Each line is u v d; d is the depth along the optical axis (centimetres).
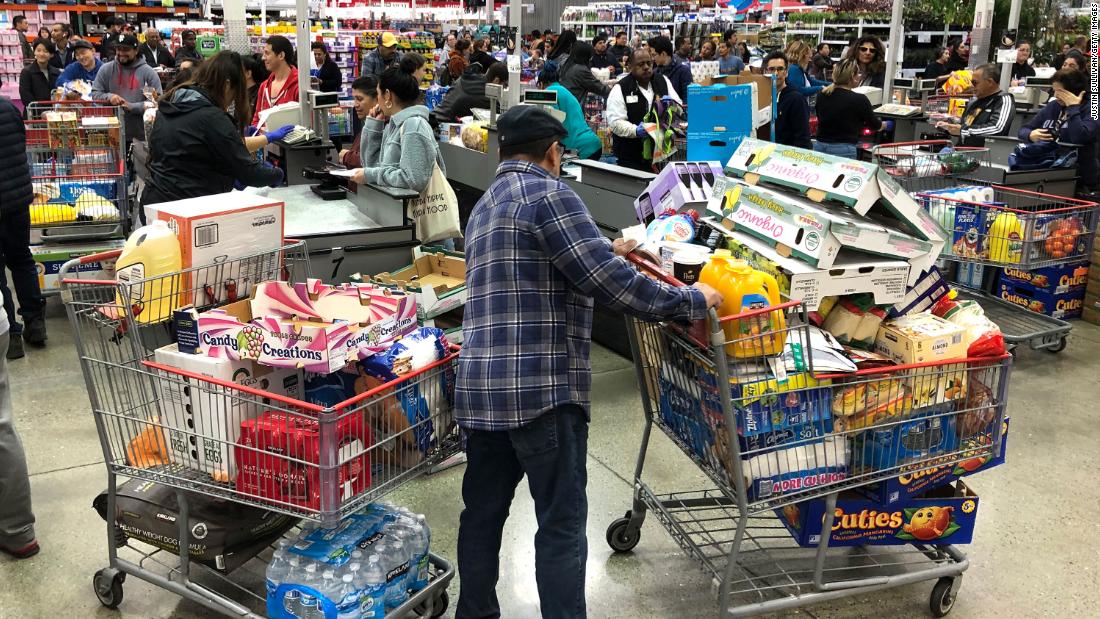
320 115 671
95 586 290
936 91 1050
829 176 293
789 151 325
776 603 274
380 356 252
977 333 277
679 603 300
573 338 244
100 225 571
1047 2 1227
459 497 366
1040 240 532
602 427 435
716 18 1598
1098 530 354
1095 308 604
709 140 461
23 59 1354
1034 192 579
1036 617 299
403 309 275
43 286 554
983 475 397
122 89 826
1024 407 473
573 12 1742
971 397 280
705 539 312
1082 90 659
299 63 671
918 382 269
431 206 429
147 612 288
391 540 272
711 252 304
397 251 420
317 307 274
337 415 232
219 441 247
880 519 286
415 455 262
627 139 678
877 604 303
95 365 267
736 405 252
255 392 237
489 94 626
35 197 554
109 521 281
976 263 540
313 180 584
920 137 939
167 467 262
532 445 239
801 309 254
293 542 263
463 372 242
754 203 312
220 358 250
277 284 270
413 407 257
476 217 247
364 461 246
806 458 264
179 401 253
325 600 248
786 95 716
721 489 270
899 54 1148
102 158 593
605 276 229
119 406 274
